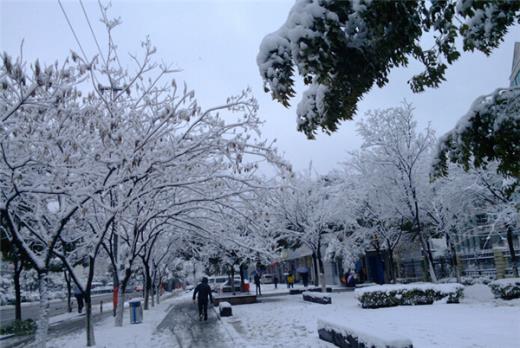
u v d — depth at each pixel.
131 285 67.19
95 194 10.09
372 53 3.31
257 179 12.11
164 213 14.50
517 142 4.33
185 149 10.35
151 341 12.45
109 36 10.24
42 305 8.56
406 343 6.80
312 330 12.65
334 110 3.79
